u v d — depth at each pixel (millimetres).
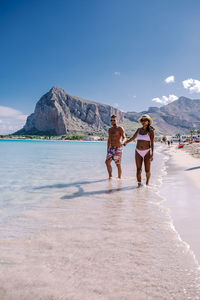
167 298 1697
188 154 24297
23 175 8438
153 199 4820
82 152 28125
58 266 2150
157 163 13922
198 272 2033
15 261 2246
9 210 3996
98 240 2723
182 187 6137
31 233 2943
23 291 1794
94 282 1898
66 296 1732
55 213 3818
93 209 4066
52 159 16312
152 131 6734
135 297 1709
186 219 3502
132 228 3117
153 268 2098
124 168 11016
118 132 7637
